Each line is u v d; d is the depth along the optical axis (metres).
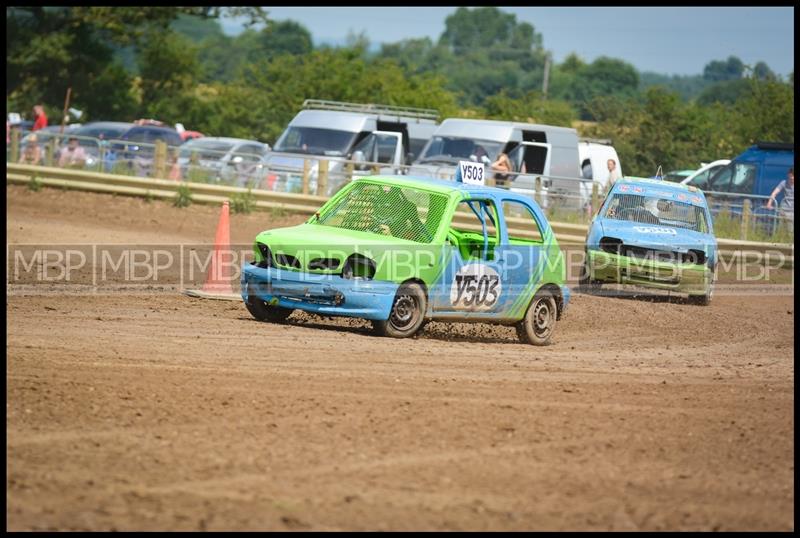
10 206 80.69
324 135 91.31
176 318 38.00
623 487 21.53
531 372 32.31
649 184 61.31
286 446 22.67
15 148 94.12
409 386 28.84
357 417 25.25
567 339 41.94
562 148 89.38
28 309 38.19
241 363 30.30
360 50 177.62
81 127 114.25
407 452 22.78
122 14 175.62
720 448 24.97
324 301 35.22
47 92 176.38
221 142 105.94
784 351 42.12
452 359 33.31
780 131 148.88
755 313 55.16
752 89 155.50
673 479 22.31
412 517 19.05
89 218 77.69
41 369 27.95
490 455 22.97
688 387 31.84
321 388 27.86
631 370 34.34
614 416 27.22
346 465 21.67
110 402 25.19
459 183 39.22
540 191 82.31
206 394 26.45
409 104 167.00
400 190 38.12
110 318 37.16
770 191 88.62
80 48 176.88
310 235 36.16
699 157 149.50
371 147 90.81
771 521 20.23
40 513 18.33
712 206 83.12
